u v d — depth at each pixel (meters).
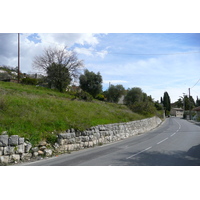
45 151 9.35
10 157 8.05
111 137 15.07
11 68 55.97
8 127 9.42
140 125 22.02
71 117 14.03
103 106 23.98
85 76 50.03
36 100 15.53
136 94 58.88
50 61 35.38
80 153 10.28
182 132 21.44
